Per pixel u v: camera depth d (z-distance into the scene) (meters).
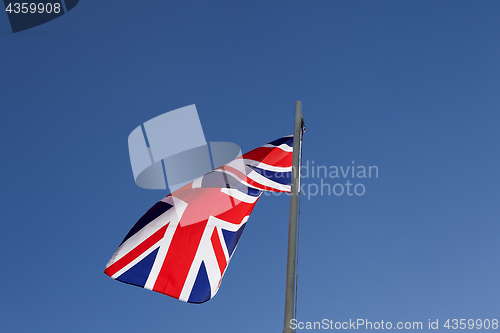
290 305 7.20
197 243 11.45
